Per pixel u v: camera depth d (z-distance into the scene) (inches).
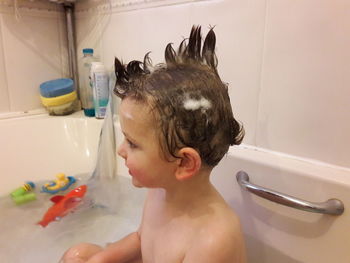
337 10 21.5
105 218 34.2
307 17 23.0
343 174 21.8
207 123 15.9
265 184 24.4
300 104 24.4
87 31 43.6
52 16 44.1
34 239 30.1
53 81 44.3
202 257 17.0
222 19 28.1
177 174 16.8
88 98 42.9
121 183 36.3
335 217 20.6
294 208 21.6
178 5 31.4
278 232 23.3
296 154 25.3
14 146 36.7
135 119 16.3
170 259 18.6
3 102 40.9
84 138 40.1
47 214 32.4
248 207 25.0
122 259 23.8
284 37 24.4
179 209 19.1
